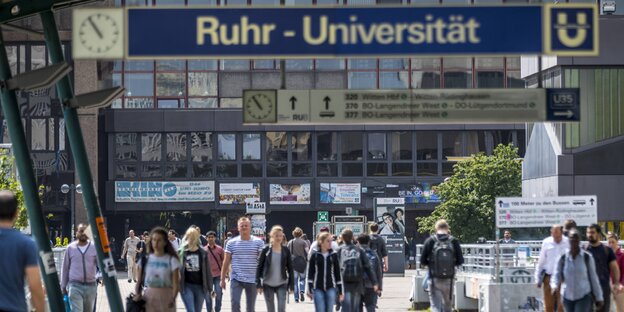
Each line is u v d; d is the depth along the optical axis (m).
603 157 62.00
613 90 61.69
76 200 92.31
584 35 18.83
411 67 95.19
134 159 94.81
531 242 46.66
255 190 95.19
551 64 61.72
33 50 91.31
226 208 95.06
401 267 66.75
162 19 18.67
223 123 94.62
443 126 94.81
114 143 94.56
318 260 27.33
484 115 19.88
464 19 18.81
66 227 93.06
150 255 22.41
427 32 18.80
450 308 26.78
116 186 94.44
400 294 47.41
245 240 28.22
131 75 94.62
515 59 95.12
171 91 94.94
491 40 18.81
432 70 95.12
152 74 94.88
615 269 25.42
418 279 38.12
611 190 62.19
